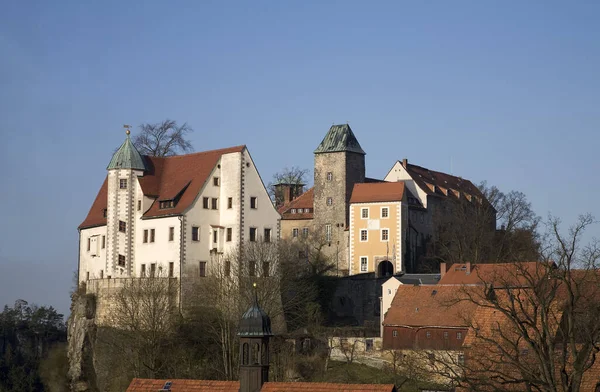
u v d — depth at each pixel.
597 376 67.19
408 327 109.00
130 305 115.94
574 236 70.31
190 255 119.38
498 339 74.69
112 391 110.94
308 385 60.34
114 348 114.25
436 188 165.12
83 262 132.88
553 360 54.81
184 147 148.88
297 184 183.50
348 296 135.00
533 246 141.00
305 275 134.00
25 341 185.25
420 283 125.88
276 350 106.94
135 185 125.69
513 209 151.00
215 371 103.56
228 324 105.50
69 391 124.12
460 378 58.47
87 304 123.38
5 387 174.12
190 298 117.62
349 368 106.50
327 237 155.88
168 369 104.19
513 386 61.34
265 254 119.25
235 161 121.56
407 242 151.75
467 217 149.62
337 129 158.50
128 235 124.81
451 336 106.56
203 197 121.31
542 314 55.88
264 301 111.81
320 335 113.44
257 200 122.50
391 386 58.72
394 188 152.12
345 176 155.75
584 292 61.41
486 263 128.25
